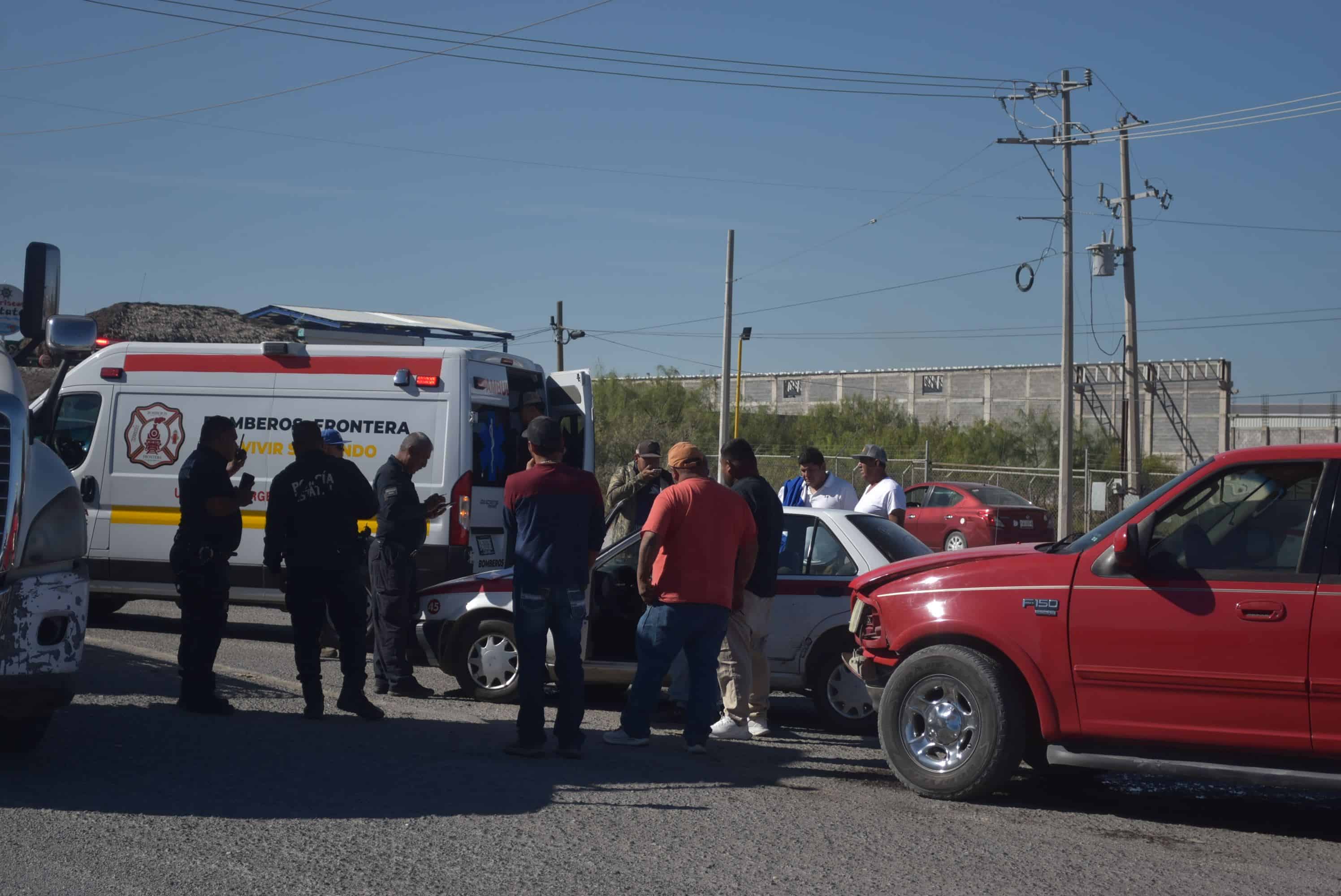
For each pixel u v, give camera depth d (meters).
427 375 11.52
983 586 6.41
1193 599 5.90
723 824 5.66
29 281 6.93
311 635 7.96
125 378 12.27
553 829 5.45
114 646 10.82
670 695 8.61
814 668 8.62
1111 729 6.06
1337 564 5.70
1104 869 5.13
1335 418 65.06
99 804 5.56
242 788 5.97
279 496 7.90
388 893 4.49
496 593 9.28
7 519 5.83
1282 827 6.14
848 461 42.53
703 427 52.81
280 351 11.87
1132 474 31.25
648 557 7.30
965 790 6.28
